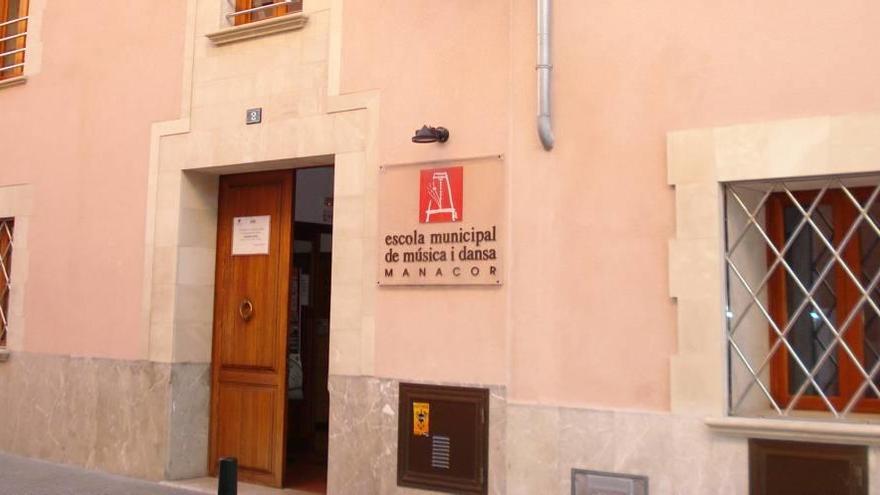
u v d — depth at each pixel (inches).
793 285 239.5
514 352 261.1
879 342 227.5
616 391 245.1
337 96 306.7
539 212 260.8
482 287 269.4
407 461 278.7
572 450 249.6
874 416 223.8
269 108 323.9
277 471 326.6
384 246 289.4
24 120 405.4
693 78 241.4
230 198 352.2
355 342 293.1
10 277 402.3
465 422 268.8
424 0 291.4
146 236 352.8
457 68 282.0
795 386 237.6
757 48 233.6
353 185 299.7
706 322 233.1
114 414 353.7
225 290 349.4
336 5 310.2
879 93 219.1
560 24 261.9
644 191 245.8
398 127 291.7
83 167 378.6
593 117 254.7
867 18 221.8
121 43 371.9
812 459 218.4
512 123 267.6
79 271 374.3
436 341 276.7
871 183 228.8
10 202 405.4
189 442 342.6
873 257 229.1
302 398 392.5
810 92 226.5
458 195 276.4
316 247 398.6
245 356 340.8
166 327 342.0
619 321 246.2
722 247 235.1
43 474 347.3
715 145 236.2
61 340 376.5
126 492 319.3
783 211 241.8
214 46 342.0
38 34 404.8
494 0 277.4
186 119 346.3
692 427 233.1
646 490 237.9
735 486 226.8
